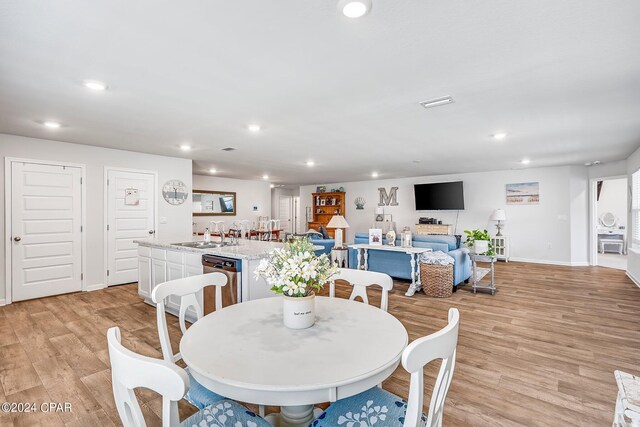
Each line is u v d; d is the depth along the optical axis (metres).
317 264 1.56
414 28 1.73
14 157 4.16
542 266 6.75
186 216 5.95
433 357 1.00
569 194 6.79
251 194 10.04
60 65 2.15
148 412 1.98
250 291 3.06
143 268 4.25
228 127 3.74
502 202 7.56
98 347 2.84
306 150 5.14
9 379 2.31
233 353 1.25
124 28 1.72
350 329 1.50
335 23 1.68
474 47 1.93
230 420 1.27
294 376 1.09
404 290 4.84
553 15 1.60
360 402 1.38
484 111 3.15
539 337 3.05
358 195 10.06
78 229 4.71
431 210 8.62
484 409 1.97
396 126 3.69
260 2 1.50
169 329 3.29
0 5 1.50
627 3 1.50
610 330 3.21
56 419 1.89
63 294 4.58
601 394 2.12
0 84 2.46
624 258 7.78
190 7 1.54
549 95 2.72
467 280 5.46
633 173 5.36
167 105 2.97
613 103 2.91
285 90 2.62
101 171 4.93
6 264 4.12
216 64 2.16
